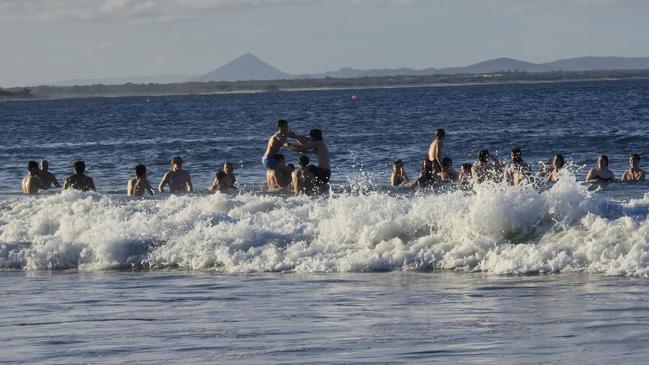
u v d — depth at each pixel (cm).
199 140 13200
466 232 3612
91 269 3897
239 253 3800
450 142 10894
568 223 3509
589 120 14975
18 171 8794
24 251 4116
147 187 5994
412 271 3459
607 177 5944
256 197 4709
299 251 3747
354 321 2602
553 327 2402
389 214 3856
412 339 2338
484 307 2719
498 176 5903
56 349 2367
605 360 2048
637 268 3131
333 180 7106
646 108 18438
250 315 2759
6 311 2994
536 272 3281
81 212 4612
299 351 2255
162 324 2664
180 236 4041
